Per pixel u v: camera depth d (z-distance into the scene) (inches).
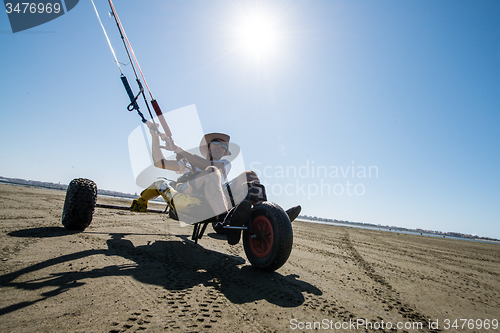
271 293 84.5
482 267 205.3
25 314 53.9
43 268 83.2
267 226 107.2
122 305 63.1
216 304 70.4
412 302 95.7
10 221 159.9
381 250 238.2
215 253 135.8
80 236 137.1
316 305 79.4
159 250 127.3
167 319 58.5
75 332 49.1
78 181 149.8
